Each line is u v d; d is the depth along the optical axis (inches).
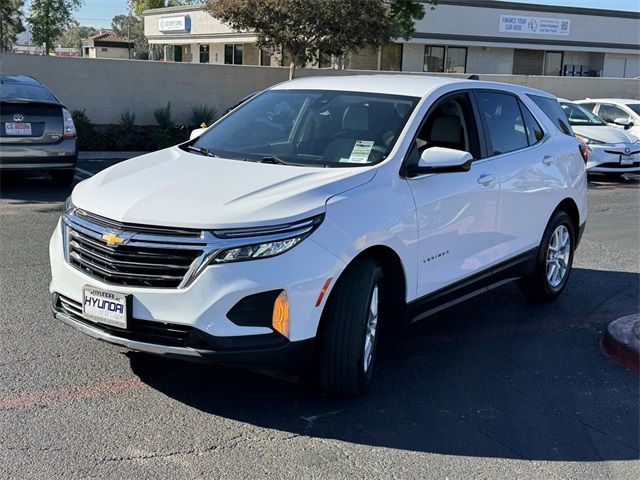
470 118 215.5
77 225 161.5
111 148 647.8
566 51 1435.8
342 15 721.6
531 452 150.9
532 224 237.8
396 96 202.7
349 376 163.0
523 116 245.8
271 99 220.5
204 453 143.1
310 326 152.6
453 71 1334.9
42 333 201.6
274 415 160.9
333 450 147.2
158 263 148.6
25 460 137.2
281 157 188.9
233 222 146.6
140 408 160.9
